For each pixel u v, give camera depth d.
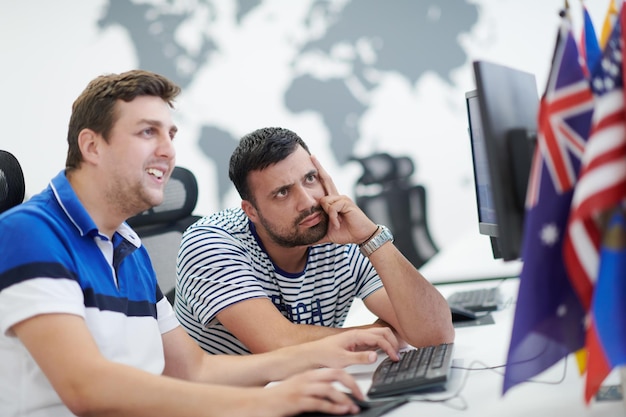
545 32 4.31
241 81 4.41
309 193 1.73
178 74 4.41
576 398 1.12
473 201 4.38
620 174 0.92
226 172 4.42
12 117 4.36
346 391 1.31
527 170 1.26
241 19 4.40
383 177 3.73
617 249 0.93
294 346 1.53
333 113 4.41
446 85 4.38
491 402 1.14
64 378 1.14
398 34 4.39
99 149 1.34
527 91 1.41
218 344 1.83
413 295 1.70
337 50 4.40
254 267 1.81
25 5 4.35
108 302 1.33
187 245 1.82
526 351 1.04
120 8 4.38
